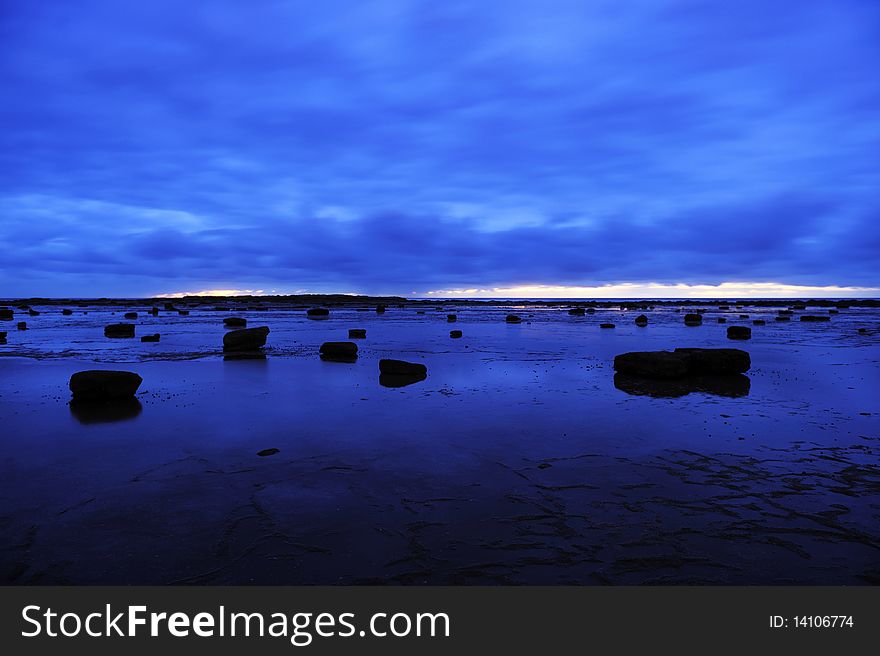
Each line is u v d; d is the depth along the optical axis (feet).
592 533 16.28
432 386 43.29
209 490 19.88
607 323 143.64
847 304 409.69
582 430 28.63
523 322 162.40
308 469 22.22
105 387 36.60
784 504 18.47
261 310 280.72
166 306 279.90
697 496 19.22
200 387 42.78
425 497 19.16
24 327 120.98
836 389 41.93
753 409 34.19
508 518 17.37
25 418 31.71
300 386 43.29
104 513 17.80
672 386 43.24
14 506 18.40
